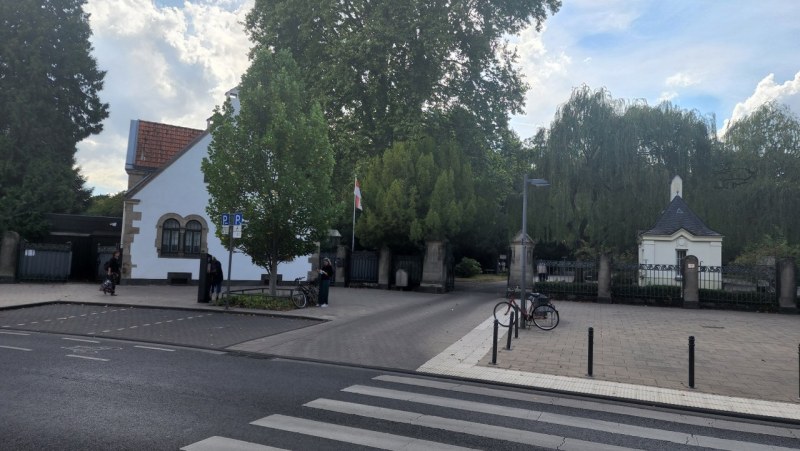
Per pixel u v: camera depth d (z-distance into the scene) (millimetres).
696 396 8469
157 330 13555
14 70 32406
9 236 24578
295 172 18094
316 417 6539
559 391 8602
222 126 18391
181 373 8836
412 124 29375
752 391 8844
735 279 22906
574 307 22172
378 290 27641
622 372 10008
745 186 31766
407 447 5578
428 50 28766
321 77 30094
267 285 27734
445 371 9742
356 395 7754
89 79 36031
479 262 51844
